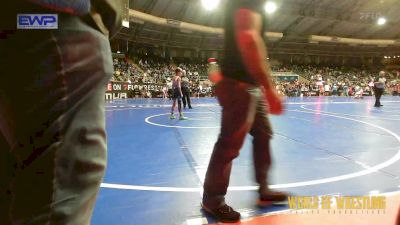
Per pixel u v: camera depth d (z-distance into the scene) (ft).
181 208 8.30
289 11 111.86
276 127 25.58
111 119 31.83
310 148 16.62
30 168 2.31
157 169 12.37
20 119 2.33
